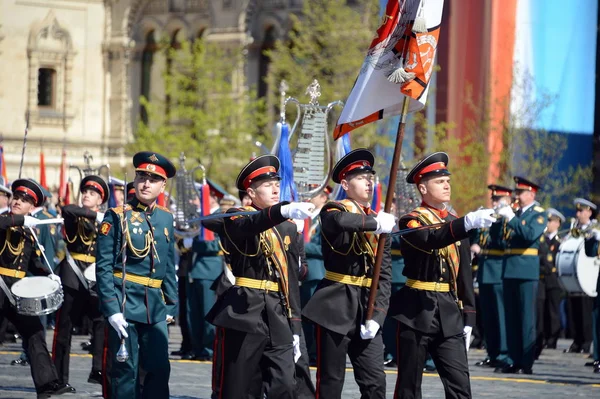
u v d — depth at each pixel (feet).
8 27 411.34
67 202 176.76
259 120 370.12
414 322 84.12
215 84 358.84
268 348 81.05
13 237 108.47
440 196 86.07
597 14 317.42
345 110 88.12
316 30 331.36
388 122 298.56
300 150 121.70
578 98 309.42
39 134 415.44
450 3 303.68
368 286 84.23
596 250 146.30
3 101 410.52
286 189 114.73
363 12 330.54
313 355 142.10
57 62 419.95
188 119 382.01
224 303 81.35
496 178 296.71
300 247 96.12
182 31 412.77
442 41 304.50
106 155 424.46
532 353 140.05
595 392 121.29
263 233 81.05
